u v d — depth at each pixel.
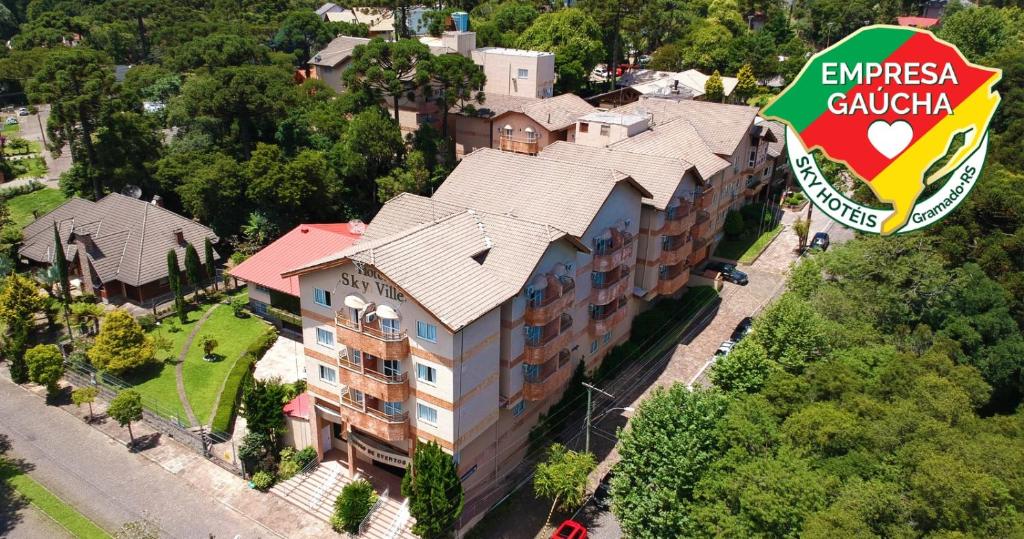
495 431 49.31
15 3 188.62
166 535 46.25
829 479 36.66
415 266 43.06
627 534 42.84
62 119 87.81
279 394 51.28
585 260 54.72
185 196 85.12
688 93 113.81
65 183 96.31
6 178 108.25
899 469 37.16
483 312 42.16
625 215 58.81
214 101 87.50
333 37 156.12
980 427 41.44
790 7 193.88
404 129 102.69
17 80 143.38
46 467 52.19
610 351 64.06
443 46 112.38
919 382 43.72
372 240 50.94
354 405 47.06
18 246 81.75
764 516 34.91
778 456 38.75
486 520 48.03
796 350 50.81
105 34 160.25
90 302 73.81
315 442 52.06
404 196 55.25
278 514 48.47
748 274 80.69
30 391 61.88
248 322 70.38
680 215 64.88
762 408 44.38
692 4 176.25
